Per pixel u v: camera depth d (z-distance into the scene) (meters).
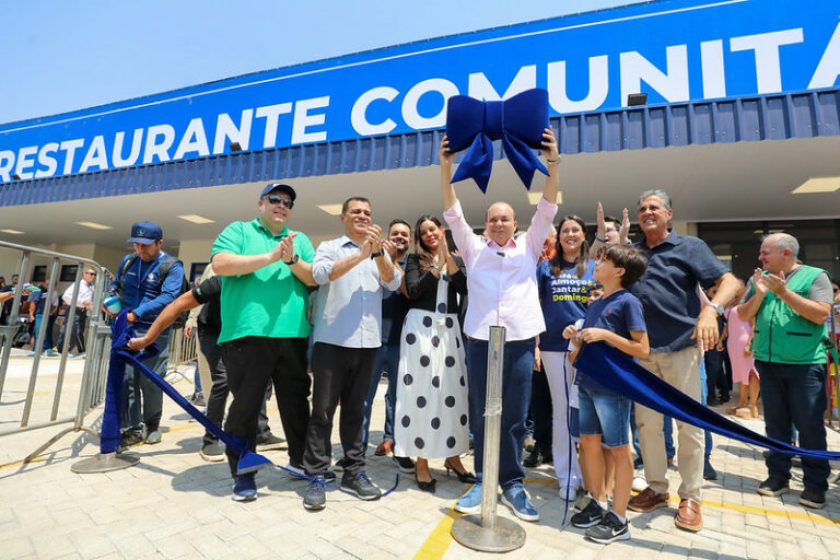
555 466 2.62
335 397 2.39
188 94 7.29
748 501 2.61
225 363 2.38
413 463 2.95
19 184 8.60
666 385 2.00
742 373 5.16
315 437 2.36
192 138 7.12
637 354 2.06
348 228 2.64
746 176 6.18
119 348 2.76
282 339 2.36
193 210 9.31
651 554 1.90
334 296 2.43
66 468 2.69
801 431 2.62
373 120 5.96
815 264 7.95
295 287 2.46
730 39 4.69
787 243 2.86
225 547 1.79
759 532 2.17
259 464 2.30
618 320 2.16
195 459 2.97
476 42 5.61
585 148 4.96
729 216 8.15
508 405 2.36
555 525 2.17
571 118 5.08
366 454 3.36
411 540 1.92
